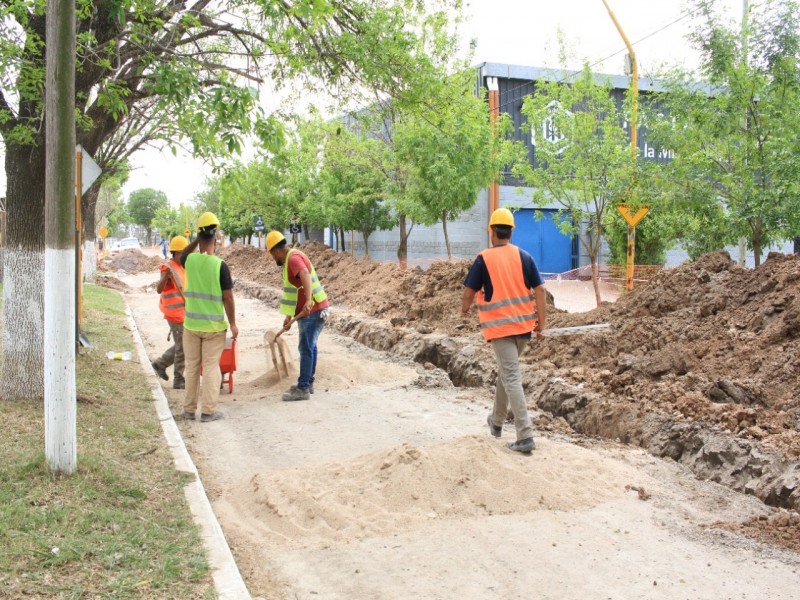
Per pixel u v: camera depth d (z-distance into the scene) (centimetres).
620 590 449
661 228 1794
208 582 422
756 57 1328
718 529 542
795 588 454
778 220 1227
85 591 395
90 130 941
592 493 602
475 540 519
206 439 804
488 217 3212
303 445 769
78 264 1130
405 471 604
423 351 1281
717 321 995
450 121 1745
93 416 776
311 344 988
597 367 1005
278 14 837
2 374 802
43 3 731
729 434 694
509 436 758
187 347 883
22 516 471
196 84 749
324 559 496
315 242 3156
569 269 3447
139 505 535
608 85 1711
